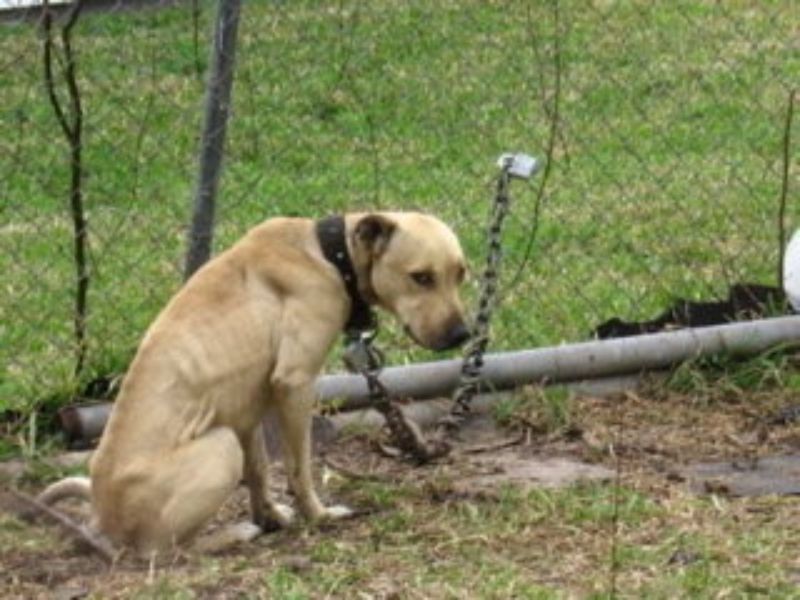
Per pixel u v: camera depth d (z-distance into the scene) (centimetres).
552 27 1961
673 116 1781
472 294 1289
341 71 1672
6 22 1480
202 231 1072
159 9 1895
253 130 1659
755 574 845
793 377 1140
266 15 1862
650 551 871
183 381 904
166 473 889
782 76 1866
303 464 934
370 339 1005
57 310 1280
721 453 1044
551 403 1098
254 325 920
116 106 1720
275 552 888
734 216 1489
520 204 1536
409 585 831
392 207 1534
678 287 1321
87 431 1056
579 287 1330
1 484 1009
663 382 1135
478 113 1756
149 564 871
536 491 959
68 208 1498
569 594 819
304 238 940
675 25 2003
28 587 848
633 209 1527
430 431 1088
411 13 1939
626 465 1023
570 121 1759
